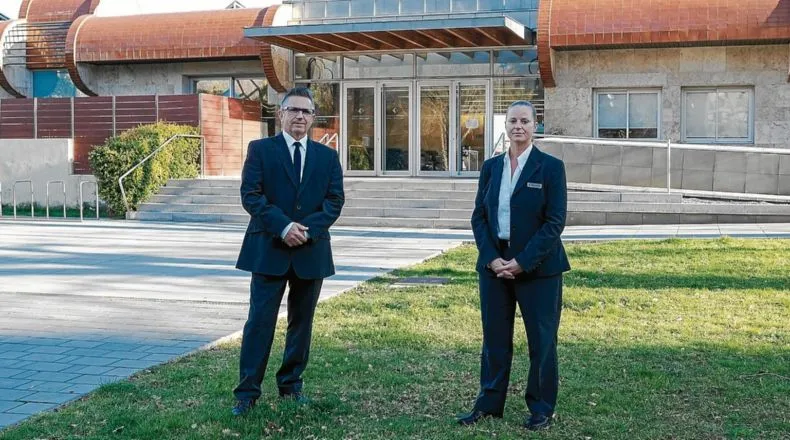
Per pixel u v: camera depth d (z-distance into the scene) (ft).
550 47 73.87
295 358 18.66
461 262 42.09
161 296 33.19
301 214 18.10
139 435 16.33
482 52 80.23
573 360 22.11
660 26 71.15
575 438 16.40
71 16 91.76
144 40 85.20
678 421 17.30
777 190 61.26
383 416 17.79
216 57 84.33
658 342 24.14
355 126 84.02
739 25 69.72
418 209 64.69
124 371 21.39
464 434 16.55
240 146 84.43
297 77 85.25
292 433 16.61
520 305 17.22
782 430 16.71
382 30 70.90
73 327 27.04
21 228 63.57
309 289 18.44
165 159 73.61
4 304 31.42
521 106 17.03
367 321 27.37
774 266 37.65
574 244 47.62
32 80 92.79
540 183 16.92
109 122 81.51
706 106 76.28
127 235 58.23
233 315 29.09
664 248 44.21
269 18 82.17
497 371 17.44
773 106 73.72
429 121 82.12
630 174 63.57
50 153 79.77
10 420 17.46
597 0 73.87
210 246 51.34
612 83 76.79
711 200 62.44
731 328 26.02
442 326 26.61
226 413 17.54
